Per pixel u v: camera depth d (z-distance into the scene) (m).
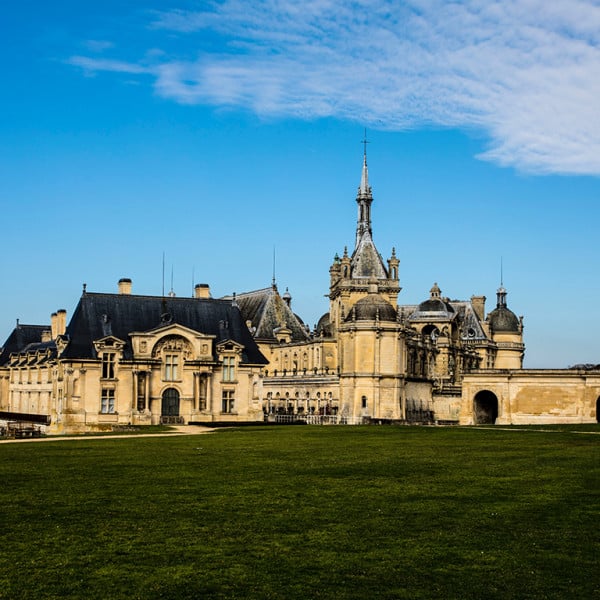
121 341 123.44
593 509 38.50
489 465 54.69
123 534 33.59
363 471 51.66
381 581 27.91
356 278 180.75
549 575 28.61
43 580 27.78
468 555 30.81
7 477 48.88
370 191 190.50
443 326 185.38
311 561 30.00
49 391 136.00
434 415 169.38
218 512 37.84
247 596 26.45
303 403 171.12
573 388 127.31
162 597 26.31
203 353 128.25
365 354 149.75
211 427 111.94
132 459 59.31
